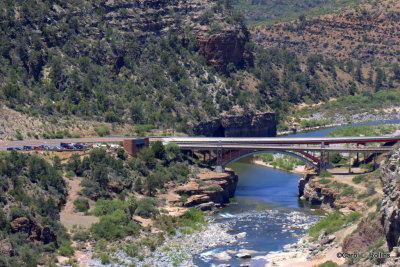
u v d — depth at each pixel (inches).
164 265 6747.1
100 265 6648.6
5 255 6309.1
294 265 6446.9
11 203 7081.7
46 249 6771.7
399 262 5152.6
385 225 5753.0
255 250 7283.5
